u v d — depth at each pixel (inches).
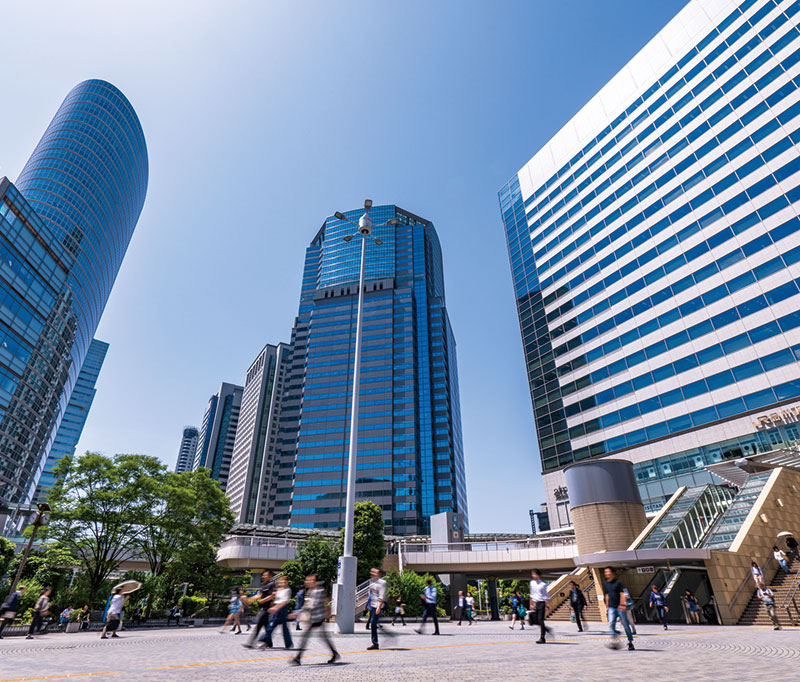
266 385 6820.9
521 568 1497.3
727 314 1674.5
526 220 2876.5
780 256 1569.9
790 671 251.6
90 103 4938.5
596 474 1112.2
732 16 2009.1
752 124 1793.8
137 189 5457.7
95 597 1172.5
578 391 2165.4
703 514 1033.5
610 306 2140.7
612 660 314.7
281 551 1492.4
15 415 2915.8
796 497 979.9
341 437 4685.0
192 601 1424.7
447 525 1724.9
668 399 1775.3
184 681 224.1
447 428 4955.7
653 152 2171.5
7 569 1375.5
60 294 3289.9
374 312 5374.0
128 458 1259.8
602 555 904.9
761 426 1456.7
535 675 247.6
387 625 953.5
